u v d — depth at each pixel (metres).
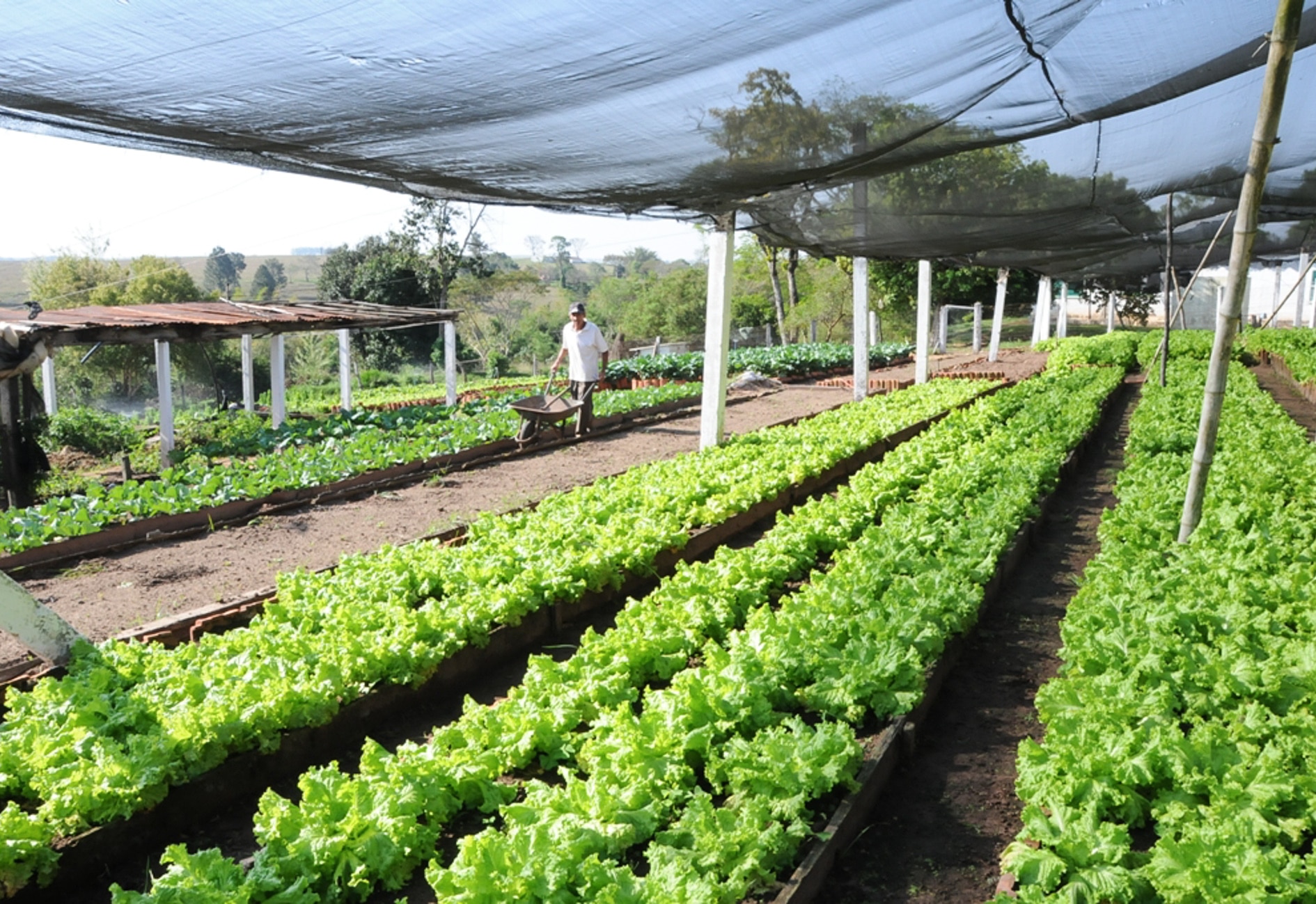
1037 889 3.61
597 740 4.84
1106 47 6.47
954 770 5.18
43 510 10.48
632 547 7.93
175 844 4.56
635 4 4.23
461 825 4.56
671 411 22.17
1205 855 3.50
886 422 15.41
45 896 4.15
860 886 4.18
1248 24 6.56
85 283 48.22
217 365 40.53
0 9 3.64
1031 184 10.82
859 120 6.59
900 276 49.25
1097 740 4.39
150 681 5.46
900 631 5.89
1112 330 49.16
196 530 10.57
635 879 3.62
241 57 4.29
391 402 27.92
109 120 5.09
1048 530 10.27
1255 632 5.52
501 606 6.59
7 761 4.62
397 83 4.82
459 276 58.41
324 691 5.30
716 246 13.23
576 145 6.33
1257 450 10.34
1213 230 19.19
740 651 5.50
